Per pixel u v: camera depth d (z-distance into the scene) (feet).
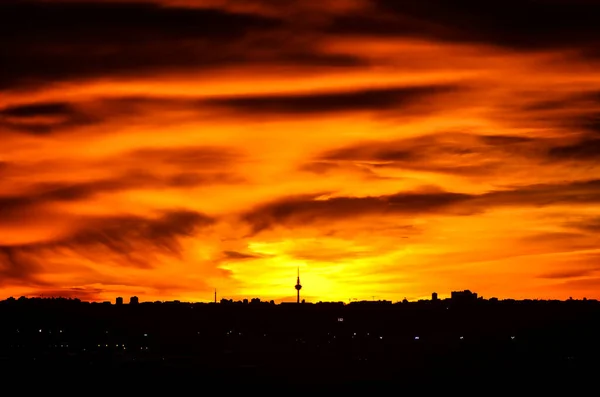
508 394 536.42
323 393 547.90
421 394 540.11
